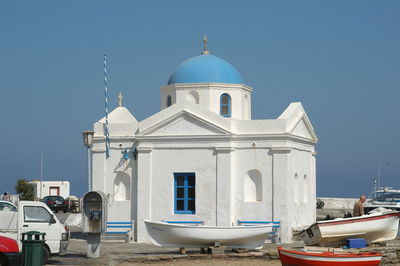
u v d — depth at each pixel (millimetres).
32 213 26969
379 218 32219
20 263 24703
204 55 42219
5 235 26641
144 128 37875
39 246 23859
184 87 40344
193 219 36719
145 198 37375
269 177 36312
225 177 36406
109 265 27266
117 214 38094
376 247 31359
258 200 36719
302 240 36094
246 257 29516
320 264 25453
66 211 63781
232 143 36719
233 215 36531
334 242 32250
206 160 36812
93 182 38750
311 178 40688
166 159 37375
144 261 28422
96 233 28828
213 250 29625
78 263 27359
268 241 35625
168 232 29609
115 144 38531
